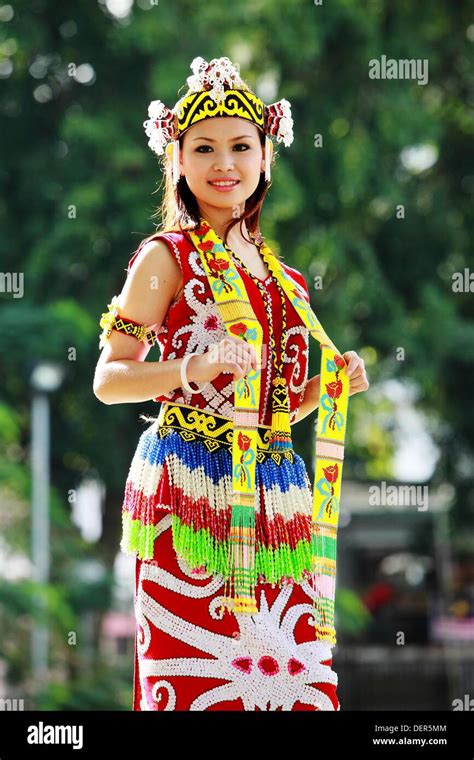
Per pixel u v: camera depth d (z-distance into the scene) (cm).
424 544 3441
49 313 2639
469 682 3006
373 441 3544
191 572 552
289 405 586
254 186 589
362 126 3106
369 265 3102
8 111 3036
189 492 552
